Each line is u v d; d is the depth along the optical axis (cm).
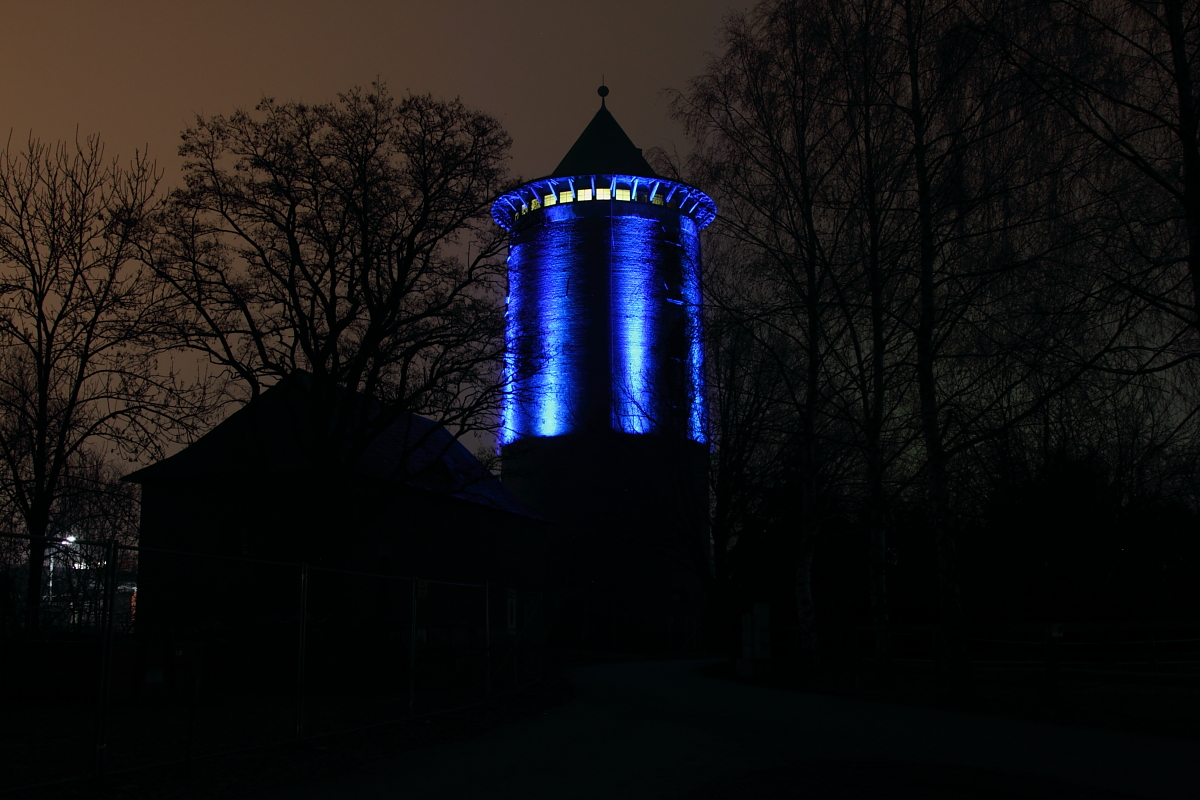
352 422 2581
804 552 2067
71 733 1080
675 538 4034
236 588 2895
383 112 2384
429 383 2373
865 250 1684
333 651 1711
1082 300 1145
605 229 5028
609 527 4659
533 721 1257
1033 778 743
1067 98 1211
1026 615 2264
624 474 4691
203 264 2311
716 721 1220
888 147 1597
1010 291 1367
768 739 1027
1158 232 1145
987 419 1578
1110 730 1030
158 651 1468
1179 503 2164
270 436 3159
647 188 5119
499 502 4150
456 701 1496
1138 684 1479
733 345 2102
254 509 2744
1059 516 2205
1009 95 1348
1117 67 1191
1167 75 1155
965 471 2206
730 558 3139
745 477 2994
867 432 1733
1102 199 1191
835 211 1709
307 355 2395
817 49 1669
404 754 957
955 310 1488
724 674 2289
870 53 1570
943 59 1402
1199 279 1039
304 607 1012
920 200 1507
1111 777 745
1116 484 2144
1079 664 1959
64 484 2408
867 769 810
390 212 2364
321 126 2361
